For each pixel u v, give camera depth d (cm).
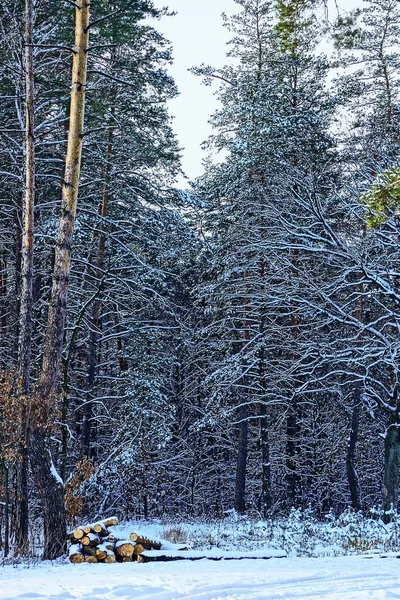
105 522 1195
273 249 2197
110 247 2353
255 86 2533
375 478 3095
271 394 2283
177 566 1024
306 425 2909
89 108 2070
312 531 1583
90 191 2327
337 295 2312
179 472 2991
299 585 770
